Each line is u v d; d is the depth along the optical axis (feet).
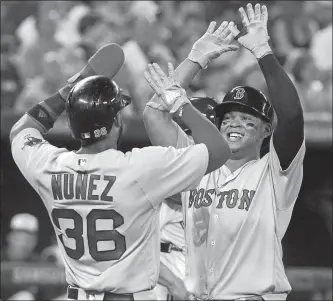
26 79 125.18
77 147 114.93
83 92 45.34
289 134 49.47
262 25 51.26
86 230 45.65
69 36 129.08
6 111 113.91
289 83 49.80
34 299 109.19
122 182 44.91
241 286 51.29
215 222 52.70
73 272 47.19
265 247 51.62
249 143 54.13
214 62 120.16
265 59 50.37
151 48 125.29
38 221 128.88
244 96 54.08
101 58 51.96
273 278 51.11
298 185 52.16
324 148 117.50
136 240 45.88
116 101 45.98
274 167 51.52
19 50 131.13
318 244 126.11
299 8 132.05
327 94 122.52
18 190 127.75
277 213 52.29
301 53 128.57
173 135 52.11
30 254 113.60
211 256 52.65
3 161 124.47
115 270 45.50
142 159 45.42
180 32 130.21
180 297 67.36
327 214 122.93
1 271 104.17
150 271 46.57
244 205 52.11
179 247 68.49
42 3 135.95
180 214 68.44
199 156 45.65
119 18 129.80
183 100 47.29
